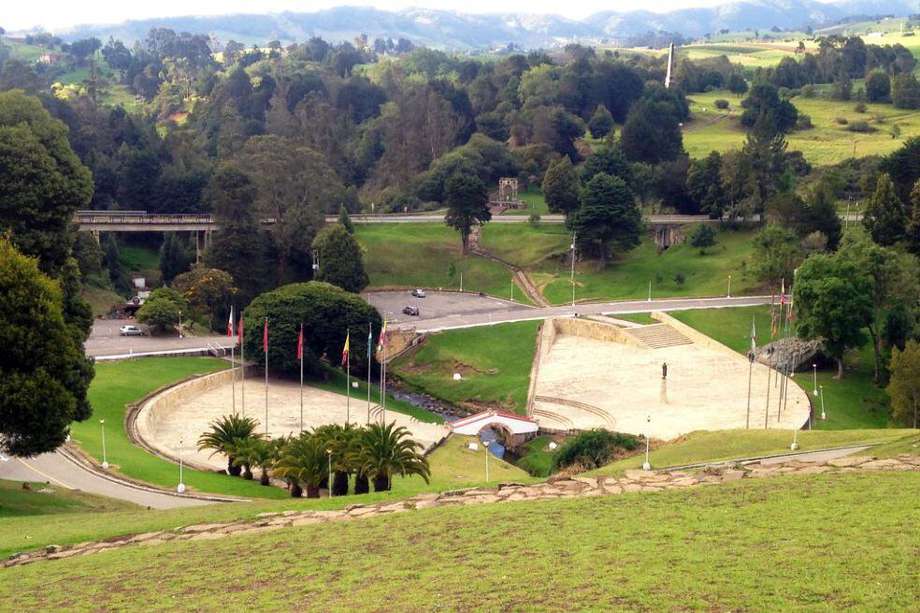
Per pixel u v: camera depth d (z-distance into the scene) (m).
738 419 124.69
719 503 55.16
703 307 177.88
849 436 88.44
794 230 183.50
